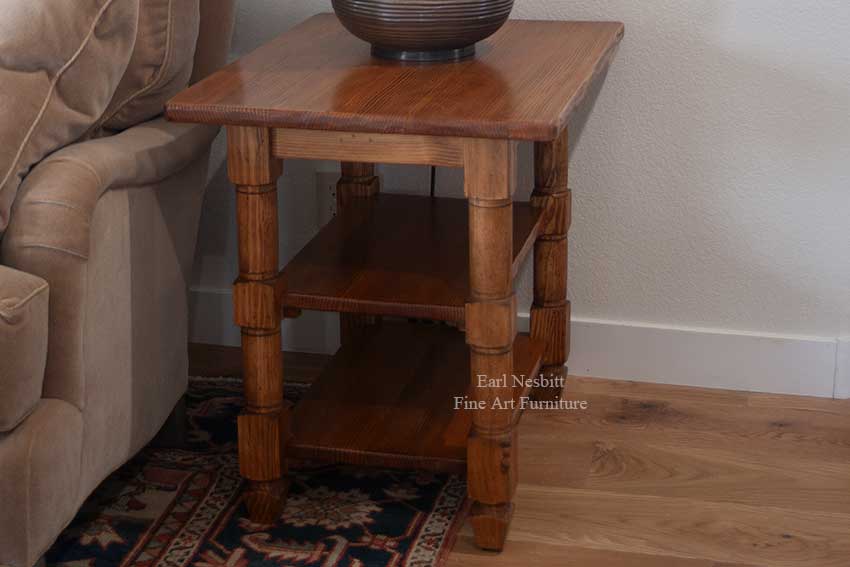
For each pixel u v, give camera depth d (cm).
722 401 196
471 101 138
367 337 192
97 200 139
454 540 158
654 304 200
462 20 152
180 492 168
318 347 214
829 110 182
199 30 171
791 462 176
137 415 158
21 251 134
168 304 165
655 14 183
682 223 194
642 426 188
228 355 213
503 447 150
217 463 176
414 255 166
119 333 150
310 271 160
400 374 179
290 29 182
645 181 193
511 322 144
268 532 159
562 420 190
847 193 186
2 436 131
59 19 137
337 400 171
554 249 184
